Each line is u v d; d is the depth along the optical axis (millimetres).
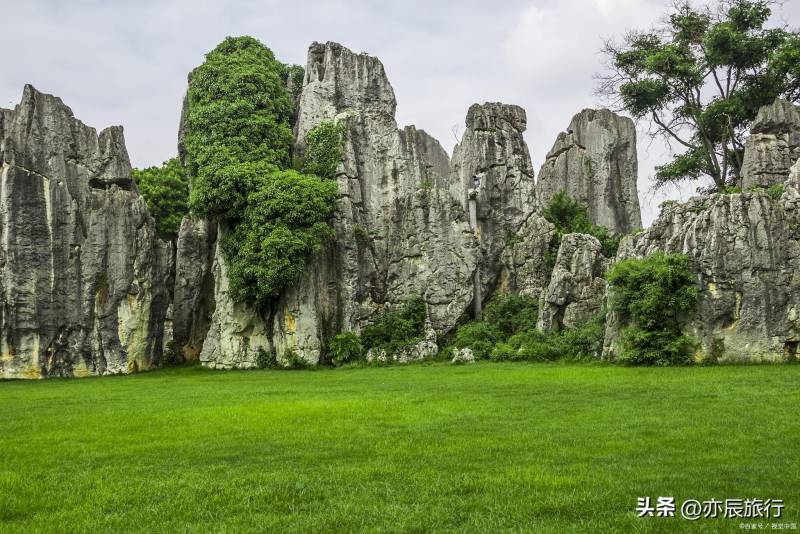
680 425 20031
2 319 50344
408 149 65062
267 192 51875
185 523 12617
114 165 57281
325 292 56781
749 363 37719
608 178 71688
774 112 55594
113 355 54125
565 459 16438
